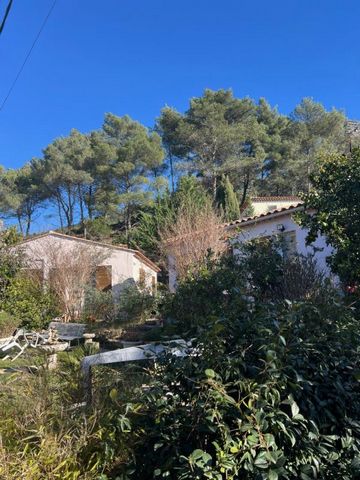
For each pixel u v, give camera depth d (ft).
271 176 150.71
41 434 8.27
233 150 144.46
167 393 8.61
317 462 7.95
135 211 136.87
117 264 68.69
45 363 11.96
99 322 46.16
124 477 8.09
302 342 8.87
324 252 38.73
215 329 8.49
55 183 147.95
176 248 49.98
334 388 9.00
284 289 24.90
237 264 25.63
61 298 53.31
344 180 23.62
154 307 42.63
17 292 48.70
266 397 7.72
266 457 7.03
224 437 7.43
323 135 160.45
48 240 65.62
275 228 46.47
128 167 138.41
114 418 8.72
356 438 8.87
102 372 11.60
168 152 155.53
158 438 8.34
